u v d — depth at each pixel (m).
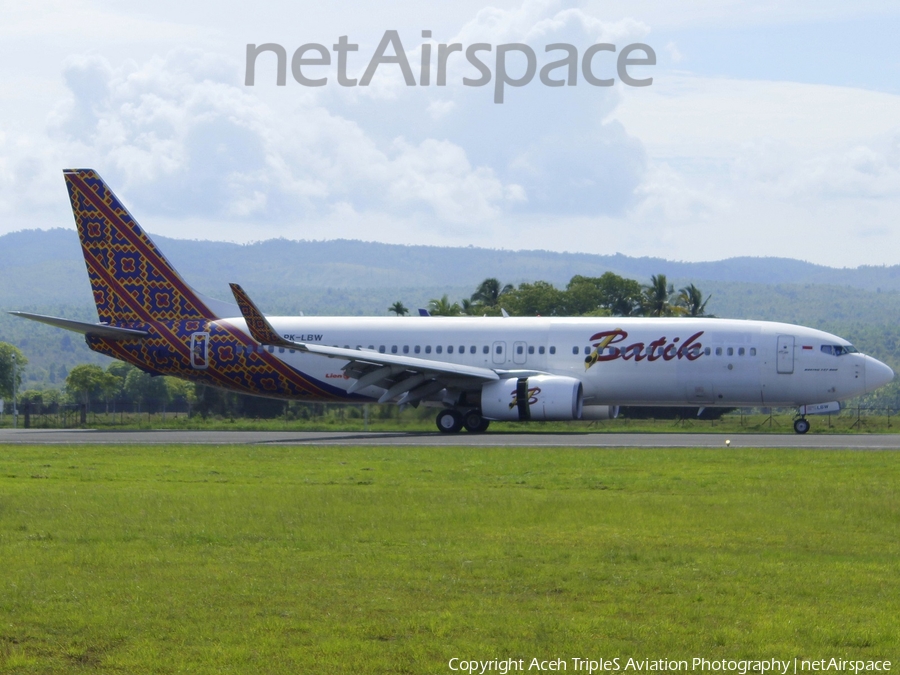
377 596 26.78
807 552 32.62
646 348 87.62
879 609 25.58
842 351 85.62
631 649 22.62
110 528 36.75
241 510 40.44
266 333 82.56
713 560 31.03
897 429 121.69
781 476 51.50
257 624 24.27
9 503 42.38
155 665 21.62
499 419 86.06
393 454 65.06
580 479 50.53
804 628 23.94
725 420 137.75
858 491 45.31
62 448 71.62
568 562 30.84
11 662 21.73
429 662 21.80
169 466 58.38
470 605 25.94
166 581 28.39
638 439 78.25
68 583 28.09
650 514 39.28
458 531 36.09
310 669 21.44
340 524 37.38
